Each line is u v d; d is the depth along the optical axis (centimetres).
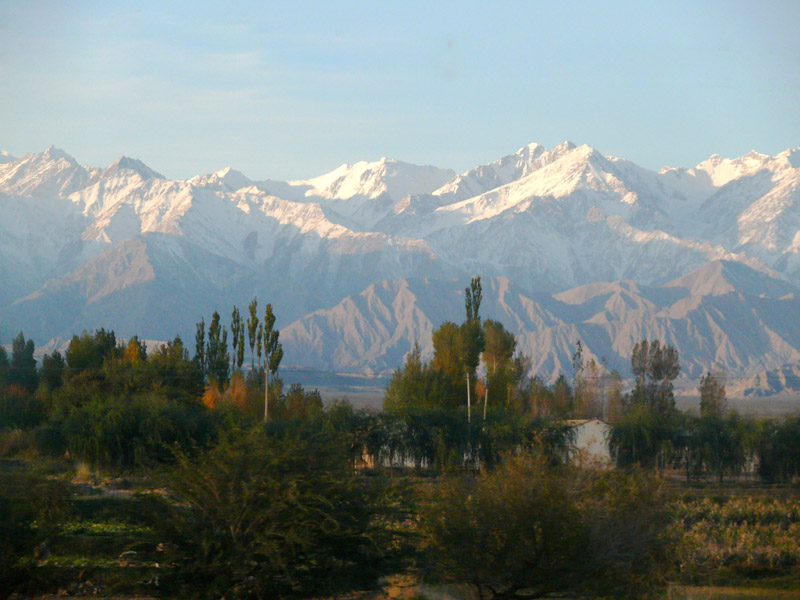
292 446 3475
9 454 10725
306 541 3234
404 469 11112
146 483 3553
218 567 3234
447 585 3691
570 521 3403
